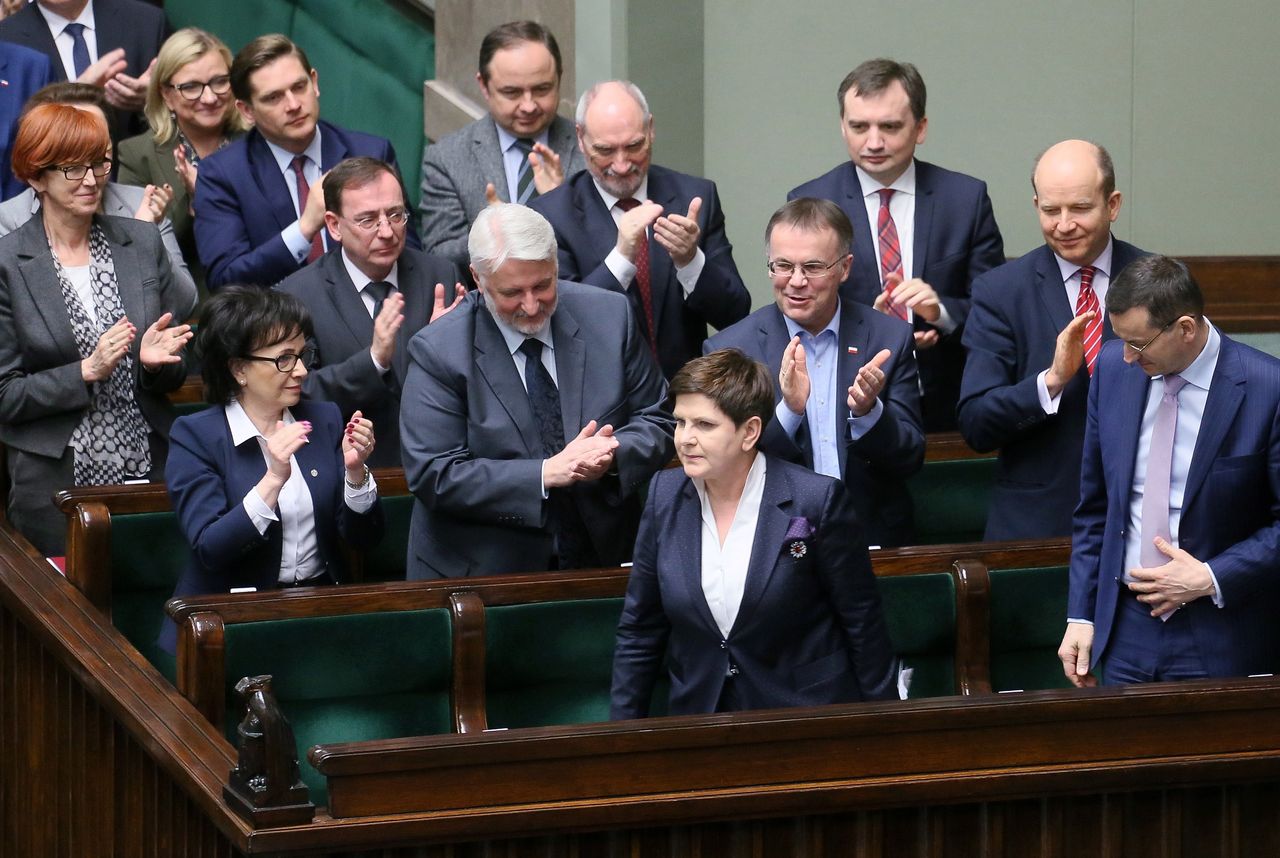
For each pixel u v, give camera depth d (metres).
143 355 20.45
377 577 20.34
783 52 30.19
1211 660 15.42
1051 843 13.64
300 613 16.20
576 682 17.05
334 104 34.22
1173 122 28.41
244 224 23.69
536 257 17.09
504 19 29.78
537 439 17.64
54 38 28.27
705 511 14.61
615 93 21.31
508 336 17.73
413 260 21.05
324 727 16.23
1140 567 15.63
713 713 13.84
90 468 20.80
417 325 20.73
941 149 29.67
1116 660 15.93
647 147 21.50
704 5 30.31
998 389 18.95
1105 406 15.94
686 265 21.03
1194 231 28.56
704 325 22.02
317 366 20.50
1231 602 15.18
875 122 21.47
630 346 18.22
